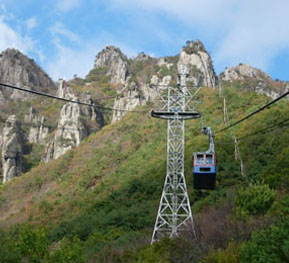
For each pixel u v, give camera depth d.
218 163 66.56
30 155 157.00
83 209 77.94
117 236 54.97
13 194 114.50
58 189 102.19
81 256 34.97
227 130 80.00
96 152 115.62
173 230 39.72
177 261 35.12
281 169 53.50
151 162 87.56
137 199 70.19
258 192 41.41
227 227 37.62
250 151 66.88
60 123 152.50
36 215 87.25
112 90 196.38
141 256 37.19
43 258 32.97
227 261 29.38
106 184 87.19
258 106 86.44
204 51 187.25
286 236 23.81
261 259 23.69
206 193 59.91
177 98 42.81
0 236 32.03
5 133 154.00
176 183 40.88
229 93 103.00
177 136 42.34
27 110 193.88
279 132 67.81
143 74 193.75
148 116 123.06
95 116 158.62
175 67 186.00
